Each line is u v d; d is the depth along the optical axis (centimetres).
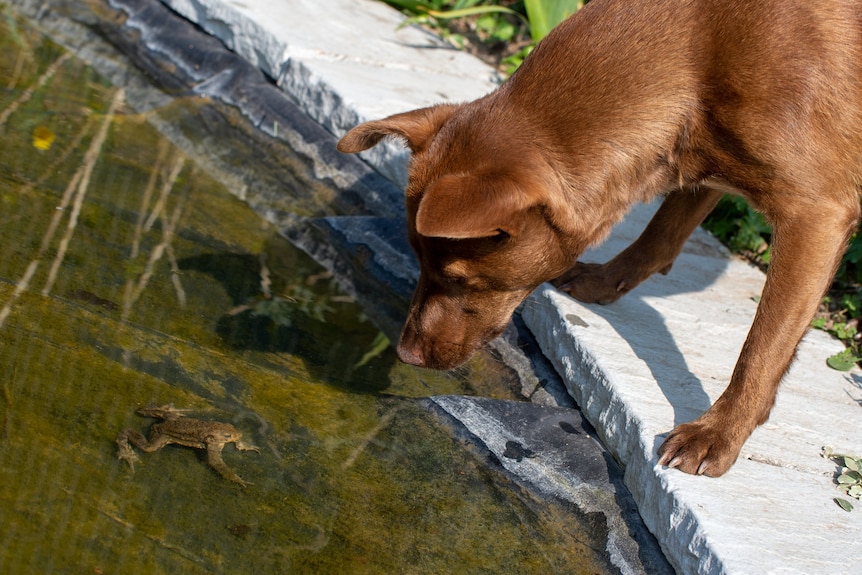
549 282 162
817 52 136
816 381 155
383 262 173
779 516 135
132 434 138
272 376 150
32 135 184
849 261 178
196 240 169
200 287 160
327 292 167
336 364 154
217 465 137
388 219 179
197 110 200
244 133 196
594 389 150
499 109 140
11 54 207
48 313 150
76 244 162
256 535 131
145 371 145
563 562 136
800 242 138
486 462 144
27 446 134
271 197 183
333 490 138
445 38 228
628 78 140
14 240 160
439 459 144
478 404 151
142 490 133
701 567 131
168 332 152
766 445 144
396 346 151
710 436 138
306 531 133
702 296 167
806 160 137
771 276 139
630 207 145
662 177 144
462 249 140
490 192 130
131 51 214
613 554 137
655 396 146
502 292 143
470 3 229
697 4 140
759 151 137
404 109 189
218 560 129
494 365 159
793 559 130
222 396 145
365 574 130
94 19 223
